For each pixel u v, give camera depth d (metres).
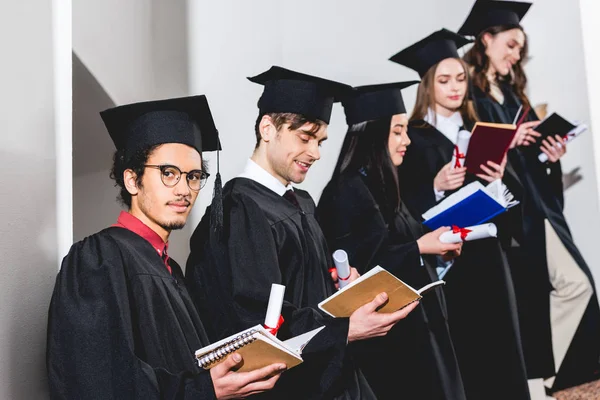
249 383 2.04
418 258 3.37
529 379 3.80
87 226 3.02
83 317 2.03
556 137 4.00
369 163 3.47
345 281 2.83
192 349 2.20
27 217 2.22
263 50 3.77
